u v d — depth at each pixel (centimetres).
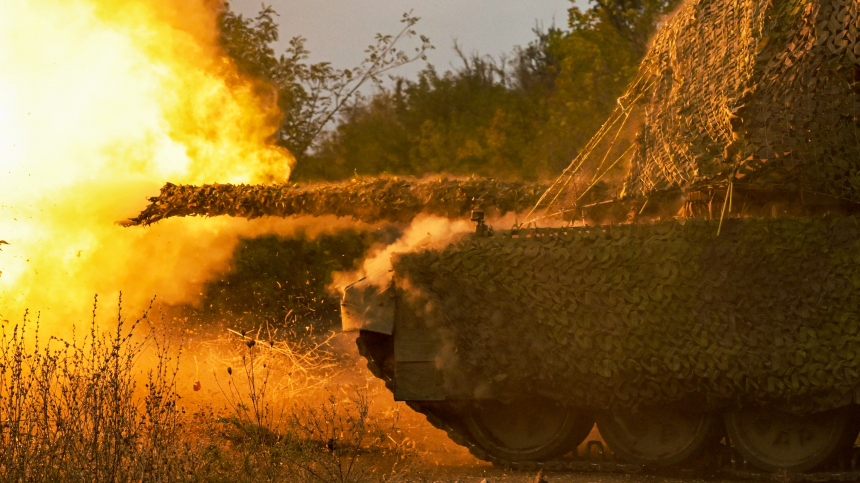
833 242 1055
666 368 1080
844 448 1093
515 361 1132
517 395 1150
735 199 1150
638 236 1102
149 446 988
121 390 1020
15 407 988
